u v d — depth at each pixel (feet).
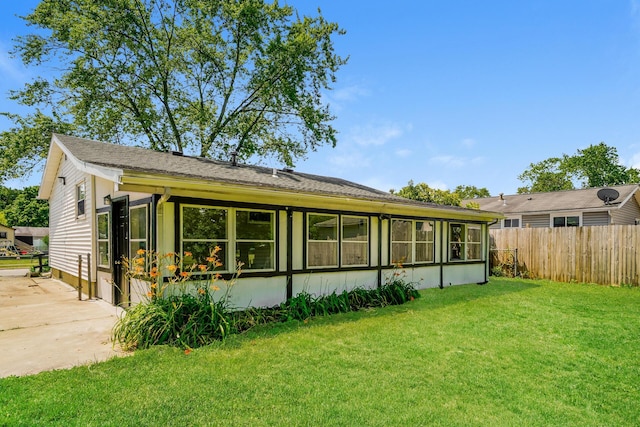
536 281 38.63
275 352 14.52
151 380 11.53
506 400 10.79
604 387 11.89
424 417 9.59
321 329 18.16
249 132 60.13
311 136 57.62
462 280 36.32
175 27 52.26
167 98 54.65
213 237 20.22
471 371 12.92
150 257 17.95
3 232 136.46
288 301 22.00
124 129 55.21
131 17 46.70
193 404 10.00
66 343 15.38
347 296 23.95
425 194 72.28
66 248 35.17
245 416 9.45
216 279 19.20
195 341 15.11
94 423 8.93
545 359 14.29
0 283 36.04
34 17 44.73
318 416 9.50
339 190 29.55
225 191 19.26
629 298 27.78
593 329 18.63
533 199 70.23
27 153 49.11
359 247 27.71
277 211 22.91
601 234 35.81
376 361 13.67
